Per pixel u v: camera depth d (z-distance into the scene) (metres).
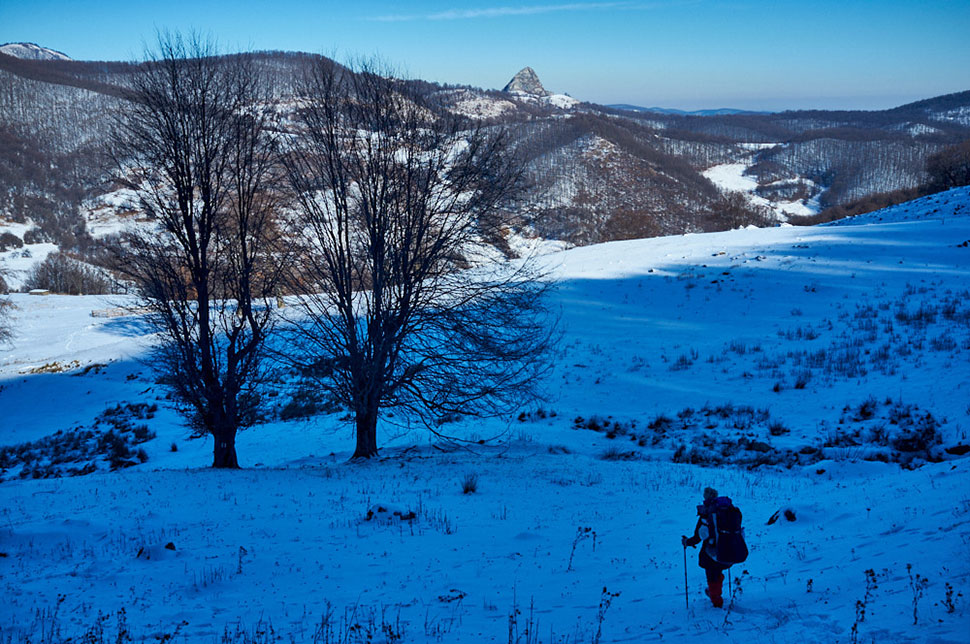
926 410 22.78
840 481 17.22
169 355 21.28
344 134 20.92
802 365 29.64
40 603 8.95
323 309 21.50
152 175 20.25
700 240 59.69
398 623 8.26
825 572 9.16
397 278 20.92
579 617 8.34
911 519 10.80
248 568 10.57
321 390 23.72
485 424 27.78
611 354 34.09
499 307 21.50
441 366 21.22
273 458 25.30
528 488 16.81
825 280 41.25
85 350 50.19
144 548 11.09
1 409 36.31
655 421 25.83
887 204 137.25
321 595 9.49
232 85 20.89
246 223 20.89
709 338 35.06
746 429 24.11
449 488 16.69
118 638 7.42
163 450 27.34
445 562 11.05
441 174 21.00
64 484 17.20
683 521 13.59
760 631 7.17
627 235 127.00
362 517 13.74
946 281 37.59
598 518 13.98
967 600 6.98
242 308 21.11
